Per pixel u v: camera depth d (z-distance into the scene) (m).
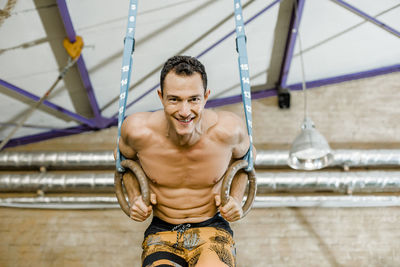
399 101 6.95
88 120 6.54
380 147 6.73
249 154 1.56
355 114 6.90
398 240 6.31
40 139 6.91
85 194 6.52
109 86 5.85
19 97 5.66
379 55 6.67
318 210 6.49
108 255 6.28
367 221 6.43
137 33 5.09
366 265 6.17
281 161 6.21
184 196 1.53
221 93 6.84
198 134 1.38
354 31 5.92
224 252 1.45
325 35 5.91
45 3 4.29
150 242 1.53
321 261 6.19
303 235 6.34
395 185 6.16
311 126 4.63
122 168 1.58
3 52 4.79
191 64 1.27
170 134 1.39
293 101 7.00
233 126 1.45
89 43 4.99
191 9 4.91
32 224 6.50
